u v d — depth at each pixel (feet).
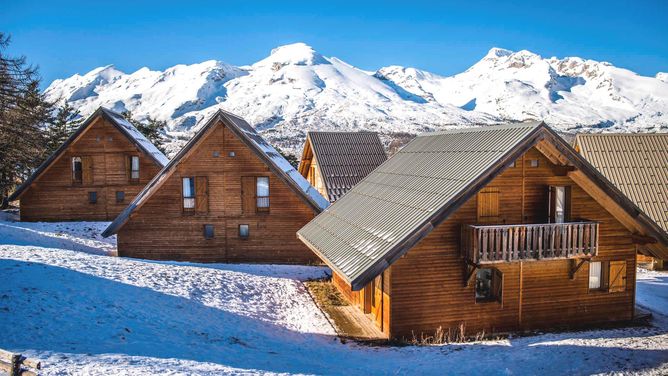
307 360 41.65
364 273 45.80
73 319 40.81
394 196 58.90
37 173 108.99
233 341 44.29
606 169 90.63
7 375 27.45
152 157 108.78
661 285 76.07
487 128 58.85
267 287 66.64
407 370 39.17
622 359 42.01
